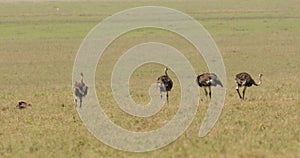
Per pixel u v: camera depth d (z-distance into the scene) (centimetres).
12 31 17950
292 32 17350
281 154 4534
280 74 11138
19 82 10850
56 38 16650
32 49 14962
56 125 6088
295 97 7631
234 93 8006
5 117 6662
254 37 16500
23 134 5684
